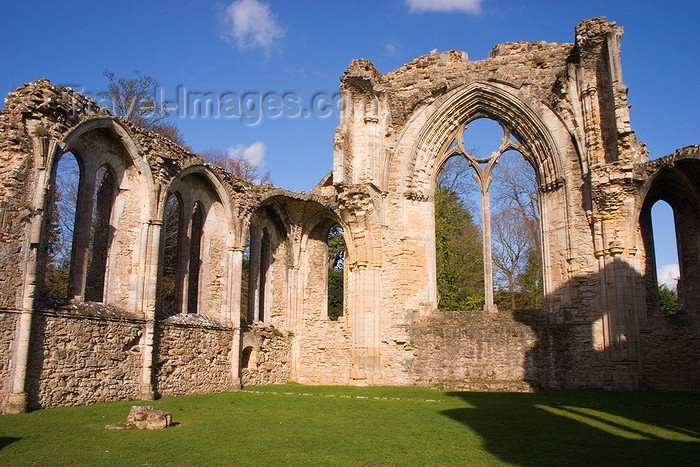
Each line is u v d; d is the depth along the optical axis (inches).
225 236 861.2
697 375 808.9
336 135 952.9
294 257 1038.4
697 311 845.8
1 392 514.3
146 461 328.5
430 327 942.4
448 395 738.8
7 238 531.8
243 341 882.8
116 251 674.2
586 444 389.4
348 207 956.0
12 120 558.9
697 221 868.0
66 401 571.2
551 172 921.5
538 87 951.0
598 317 845.8
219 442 387.5
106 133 663.8
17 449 358.0
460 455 352.2
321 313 1035.9
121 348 643.5
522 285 1445.6
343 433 431.2
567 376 850.8
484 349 904.3
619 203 819.4
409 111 1014.4
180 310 775.1
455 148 1011.9
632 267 813.9
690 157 766.5
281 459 337.7
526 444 388.8
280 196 954.7
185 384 740.0
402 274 969.5
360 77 965.8
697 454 356.5
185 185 796.6
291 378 1010.1
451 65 1017.5
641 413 549.0
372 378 932.0
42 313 554.6
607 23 861.2
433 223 1002.7
